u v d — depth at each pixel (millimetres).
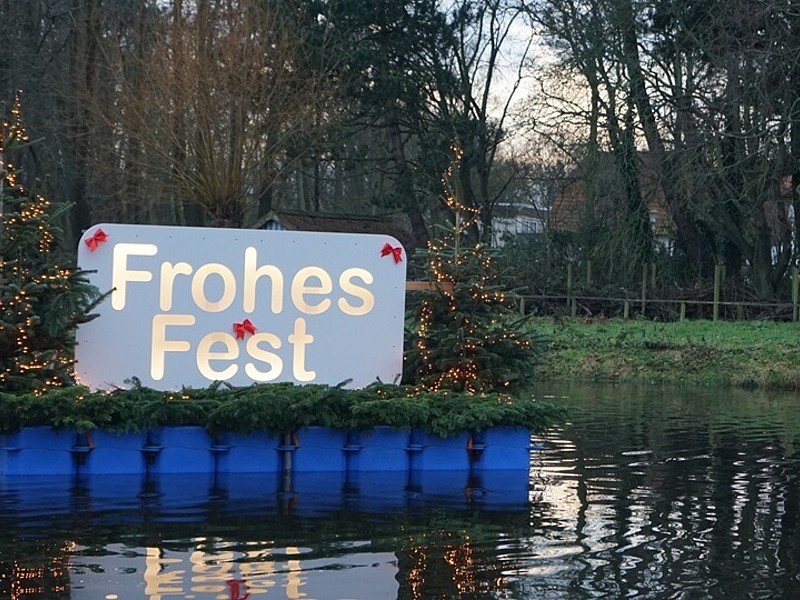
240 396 11961
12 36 37938
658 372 27156
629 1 38500
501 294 13445
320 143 39906
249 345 12711
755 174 36031
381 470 12422
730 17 34656
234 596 7320
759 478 12281
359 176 49875
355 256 12953
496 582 7770
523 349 13500
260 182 37094
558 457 13805
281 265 12797
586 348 29984
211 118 34938
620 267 41312
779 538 9234
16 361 11797
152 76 35406
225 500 10492
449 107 45438
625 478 12219
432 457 12570
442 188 43375
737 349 28531
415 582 7742
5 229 12008
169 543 8703
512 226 63062
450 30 43562
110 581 7609
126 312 12438
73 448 11742
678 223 42281
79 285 11852
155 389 12461
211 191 35219
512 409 12531
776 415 18953
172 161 34969
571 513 10203
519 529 9469
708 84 36531
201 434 12070
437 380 13211
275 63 37219
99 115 36812
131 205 41531
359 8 40344
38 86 38500
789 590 7652
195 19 35500
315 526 9438
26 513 9727
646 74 39219
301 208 52688
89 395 11578
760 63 33406
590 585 7734
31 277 11969
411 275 27969
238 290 12703
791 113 33531
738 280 39875
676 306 38062
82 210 41438
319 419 12133
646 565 8297
